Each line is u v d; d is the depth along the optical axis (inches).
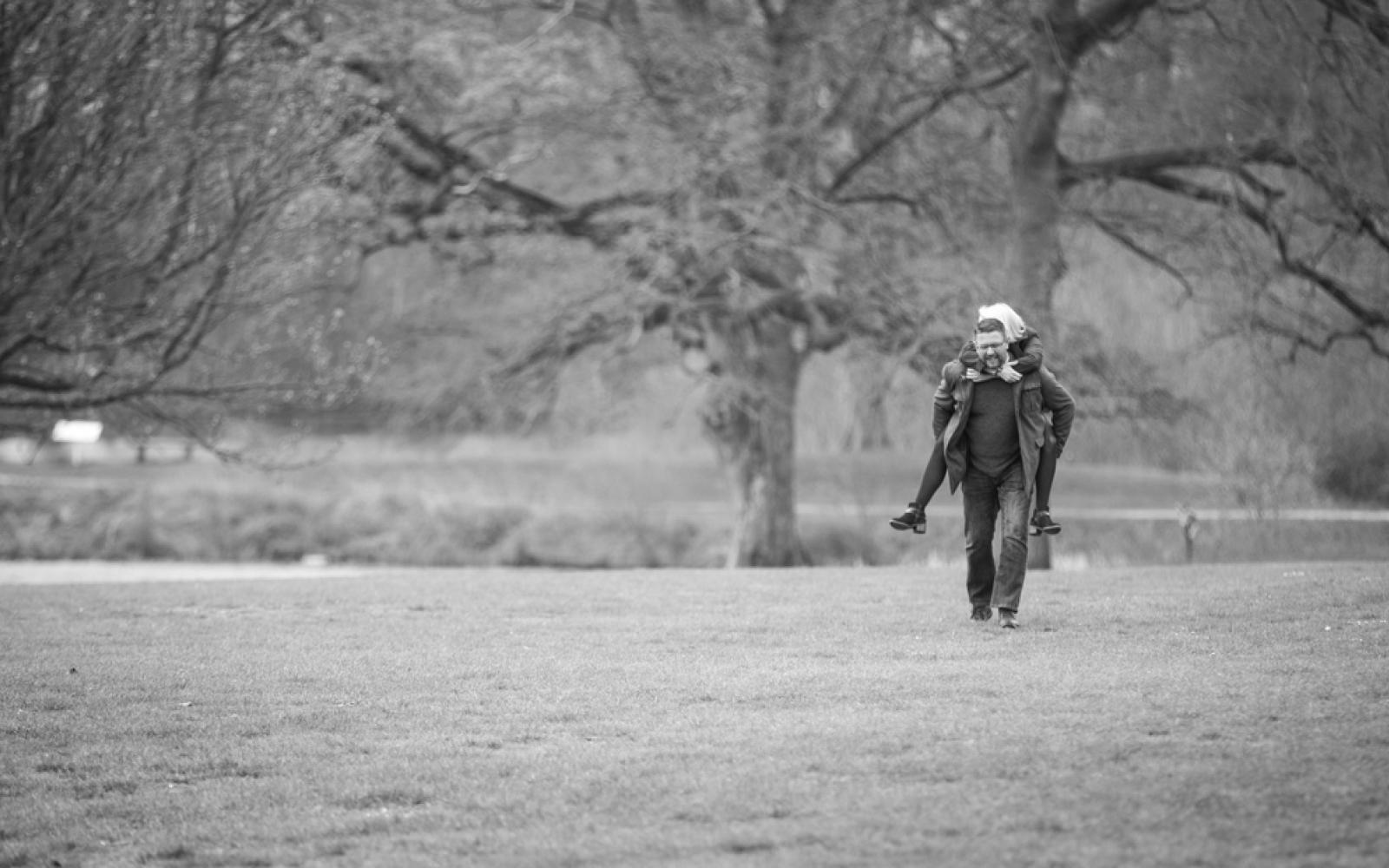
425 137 4549.7
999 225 4530.0
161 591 2632.9
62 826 1081.4
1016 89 4224.9
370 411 6215.6
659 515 5866.1
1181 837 936.3
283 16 3599.9
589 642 1829.5
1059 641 1700.3
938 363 4175.7
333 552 5895.7
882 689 1413.6
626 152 4739.2
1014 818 982.4
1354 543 4562.0
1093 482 6181.1
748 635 1856.5
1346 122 3634.4
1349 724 1199.6
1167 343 5211.6
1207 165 4055.1
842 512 5812.0
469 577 2928.2
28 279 3161.9
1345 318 4399.6
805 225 4360.2
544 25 4591.5
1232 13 3686.0
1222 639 1680.6
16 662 1717.5
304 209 3548.2
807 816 1016.9
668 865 932.0
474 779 1153.4
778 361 4968.0
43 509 6171.3
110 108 3122.5
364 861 975.6
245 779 1186.6
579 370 5123.0
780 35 4655.5
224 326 3895.2
